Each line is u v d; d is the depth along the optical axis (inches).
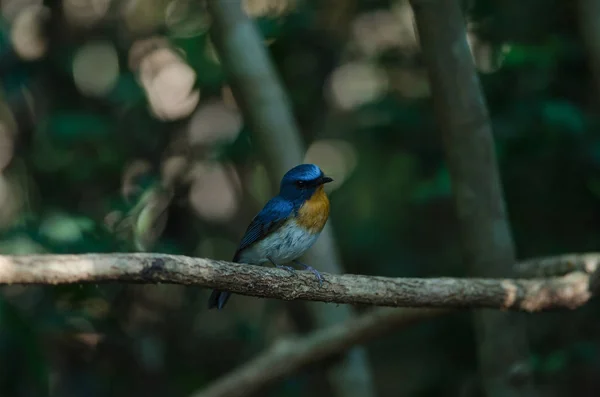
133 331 467.2
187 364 510.9
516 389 369.1
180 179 492.1
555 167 431.5
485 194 348.5
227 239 575.5
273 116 404.8
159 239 432.8
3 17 498.3
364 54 600.1
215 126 538.0
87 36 553.6
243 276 255.4
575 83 446.0
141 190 417.4
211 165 503.2
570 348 405.4
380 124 486.9
